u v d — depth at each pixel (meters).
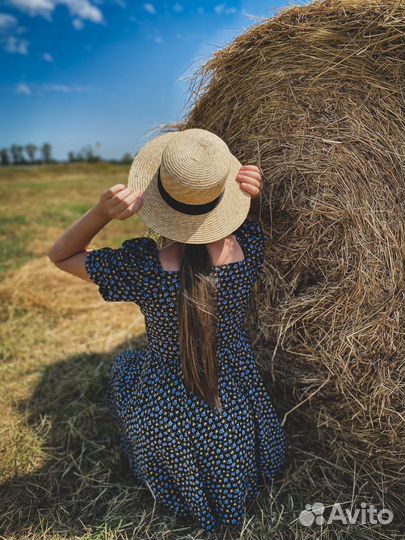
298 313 2.09
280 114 2.04
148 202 1.73
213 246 1.74
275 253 2.18
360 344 1.94
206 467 1.86
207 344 1.67
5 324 3.71
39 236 6.69
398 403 1.91
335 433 2.16
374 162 1.88
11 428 2.57
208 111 2.35
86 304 4.07
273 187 2.11
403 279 1.87
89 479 2.22
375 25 1.80
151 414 1.87
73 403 2.72
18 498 2.14
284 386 2.33
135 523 1.96
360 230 1.91
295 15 1.94
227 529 1.91
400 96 1.83
